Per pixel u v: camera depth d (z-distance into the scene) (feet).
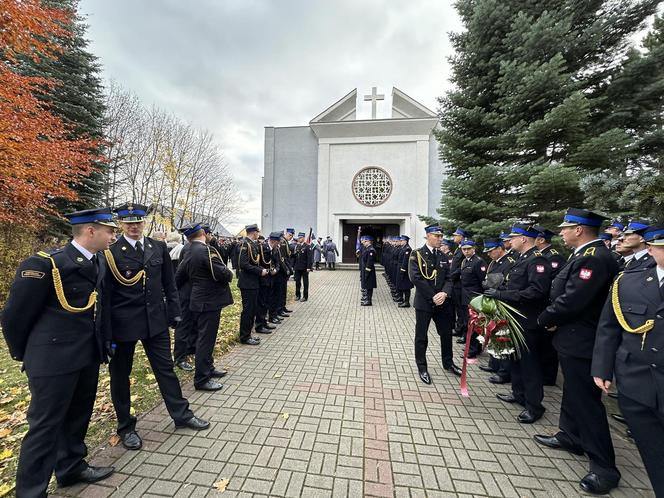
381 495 7.13
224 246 46.03
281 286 23.72
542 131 18.51
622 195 13.70
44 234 36.52
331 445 8.86
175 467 7.89
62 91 42.57
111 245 8.87
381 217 70.64
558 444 8.95
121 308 8.63
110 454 8.31
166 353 9.59
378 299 33.06
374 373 13.88
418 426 9.91
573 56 19.47
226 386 12.38
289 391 12.04
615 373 6.86
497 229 20.30
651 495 7.25
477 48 21.97
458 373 13.88
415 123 68.54
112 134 55.93
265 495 7.07
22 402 10.82
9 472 7.57
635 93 18.49
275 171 75.51
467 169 23.21
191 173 66.39
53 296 6.77
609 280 7.97
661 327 6.14
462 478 7.71
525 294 10.36
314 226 73.97
